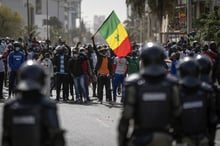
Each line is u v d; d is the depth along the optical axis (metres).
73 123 20.27
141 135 7.73
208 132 9.22
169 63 23.56
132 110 7.75
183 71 8.83
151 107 7.72
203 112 8.81
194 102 8.76
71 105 26.66
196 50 29.70
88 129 18.84
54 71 28.42
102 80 28.42
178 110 7.93
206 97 8.85
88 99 28.36
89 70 28.17
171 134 8.45
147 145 7.66
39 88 7.48
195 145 8.78
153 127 7.73
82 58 27.92
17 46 27.41
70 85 28.92
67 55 28.28
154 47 7.89
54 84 30.72
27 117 7.38
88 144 15.84
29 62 7.73
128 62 28.61
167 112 7.77
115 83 28.06
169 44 36.62
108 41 27.39
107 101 28.78
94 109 24.95
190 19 52.22
